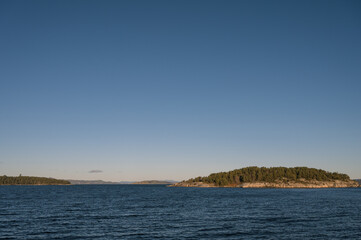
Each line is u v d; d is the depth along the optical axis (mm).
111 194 144375
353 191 162250
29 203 83125
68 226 42906
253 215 54438
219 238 34562
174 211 62281
